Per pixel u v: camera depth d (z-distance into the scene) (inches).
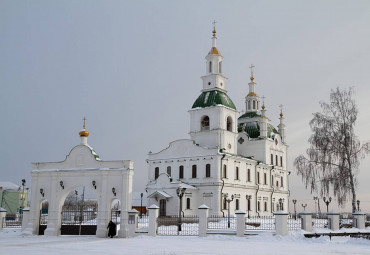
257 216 3159.5
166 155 3169.3
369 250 1178.0
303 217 1603.1
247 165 3321.9
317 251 1136.8
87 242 1402.6
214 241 1453.0
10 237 1702.8
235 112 3304.6
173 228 1966.0
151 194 2876.5
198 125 3228.3
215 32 3412.9
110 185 1752.0
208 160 2982.3
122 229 1691.7
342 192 2060.8
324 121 2181.3
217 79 3289.9
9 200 4399.6
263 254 1045.2
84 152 1825.8
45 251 1093.1
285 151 4035.4
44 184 1855.3
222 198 2938.0
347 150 2102.6
